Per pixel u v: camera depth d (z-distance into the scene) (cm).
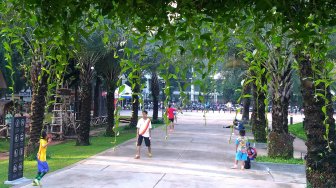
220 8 253
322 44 283
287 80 1435
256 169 1313
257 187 1039
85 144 1997
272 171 1288
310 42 301
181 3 249
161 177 1148
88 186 1017
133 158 1506
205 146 1927
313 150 732
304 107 743
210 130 2952
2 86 2373
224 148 1864
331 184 716
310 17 270
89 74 2033
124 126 3350
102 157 1526
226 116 5800
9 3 325
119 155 1588
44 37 280
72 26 294
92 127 3491
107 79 2508
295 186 1056
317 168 727
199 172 1238
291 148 1450
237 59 1588
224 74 2705
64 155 1588
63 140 2406
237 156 1325
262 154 1669
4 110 2592
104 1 251
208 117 5338
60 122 2444
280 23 273
